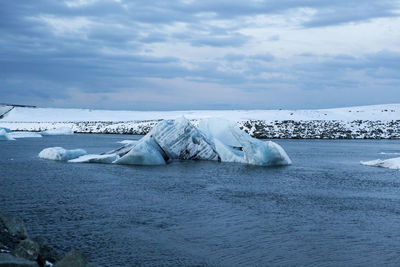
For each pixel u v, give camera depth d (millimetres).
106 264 11750
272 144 34938
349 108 121062
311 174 29234
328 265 12016
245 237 14352
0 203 18891
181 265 11836
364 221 16531
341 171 30922
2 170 29281
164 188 23125
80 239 13836
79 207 18250
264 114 107938
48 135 80375
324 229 15391
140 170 30094
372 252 13055
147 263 11914
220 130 42969
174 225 15641
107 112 141250
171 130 36594
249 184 24812
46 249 10852
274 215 17328
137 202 19422
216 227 15469
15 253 9234
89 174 27781
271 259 12414
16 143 56219
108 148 49594
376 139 76375
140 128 89500
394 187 24203
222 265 11898
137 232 14695
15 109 129750
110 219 16328
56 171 28953
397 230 15344
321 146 57656
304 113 108500
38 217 16484
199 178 26891
